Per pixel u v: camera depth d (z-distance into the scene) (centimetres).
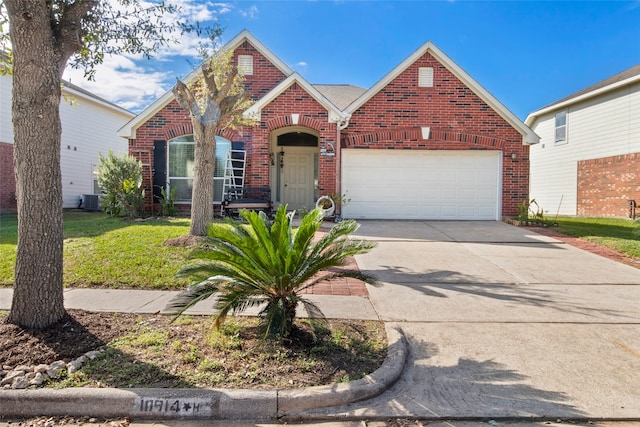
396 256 783
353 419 288
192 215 833
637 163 1530
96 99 1958
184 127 1291
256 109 1237
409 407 299
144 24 520
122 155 1227
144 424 282
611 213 1648
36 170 394
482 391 319
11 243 804
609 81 1742
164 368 337
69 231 916
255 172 1257
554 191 1995
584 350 389
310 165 1493
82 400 292
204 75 870
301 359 357
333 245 417
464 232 1044
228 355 362
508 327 446
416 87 1264
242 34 1361
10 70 516
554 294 562
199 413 289
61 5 420
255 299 385
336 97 1540
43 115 392
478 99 1266
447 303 524
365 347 384
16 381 309
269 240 371
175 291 560
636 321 462
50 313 402
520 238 965
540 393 315
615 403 302
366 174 1284
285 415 291
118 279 596
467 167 1284
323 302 525
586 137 1783
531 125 2203
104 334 403
